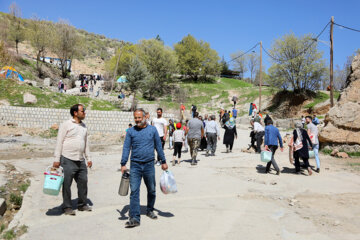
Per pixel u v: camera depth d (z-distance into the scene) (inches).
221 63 3307.1
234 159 462.3
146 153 184.4
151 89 2159.2
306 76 1587.1
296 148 344.8
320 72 1579.7
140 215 198.8
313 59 1576.0
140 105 1409.9
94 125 1086.4
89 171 371.6
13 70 1449.3
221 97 2033.7
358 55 573.6
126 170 186.2
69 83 1996.8
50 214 199.5
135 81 1547.7
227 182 304.8
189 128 415.2
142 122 185.6
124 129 1091.9
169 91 2345.0
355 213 206.1
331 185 292.4
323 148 521.3
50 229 172.9
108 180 317.1
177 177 330.0
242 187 283.3
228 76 3412.9
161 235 164.7
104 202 232.1
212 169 379.9
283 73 1644.9
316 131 364.5
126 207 218.8
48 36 2062.0
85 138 205.9
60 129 197.2
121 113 1092.5
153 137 189.9
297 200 238.2
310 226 180.2
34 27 2059.5
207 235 164.9
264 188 279.4
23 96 1185.4
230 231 170.9
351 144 496.7
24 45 2591.0
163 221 187.5
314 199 242.8
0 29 1926.7
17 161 445.7
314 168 385.7
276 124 1167.6
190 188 278.7
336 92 1578.5
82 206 207.5
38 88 1331.2
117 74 2551.7
